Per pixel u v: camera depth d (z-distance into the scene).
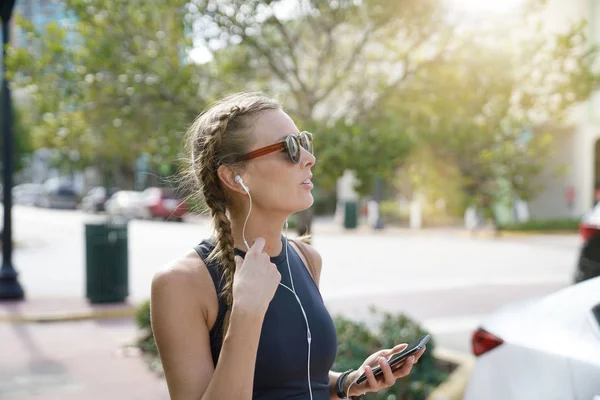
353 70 5.74
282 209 1.70
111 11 4.94
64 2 5.05
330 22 5.41
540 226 22.70
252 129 1.68
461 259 15.20
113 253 9.07
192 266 1.60
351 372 1.92
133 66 4.86
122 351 6.54
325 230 24.52
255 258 1.50
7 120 9.31
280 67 5.68
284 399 1.63
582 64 4.96
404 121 5.22
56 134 5.43
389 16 5.04
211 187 1.73
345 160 4.54
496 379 3.02
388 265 14.08
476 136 5.07
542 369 2.79
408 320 5.40
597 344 2.69
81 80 5.01
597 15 18.84
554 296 3.12
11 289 9.39
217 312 1.59
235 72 5.60
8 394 5.10
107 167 35.28
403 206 26.48
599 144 23.73
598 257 6.58
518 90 5.04
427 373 4.94
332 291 10.47
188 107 4.96
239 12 5.05
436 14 5.07
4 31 8.48
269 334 1.63
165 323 1.56
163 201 29.56
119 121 5.09
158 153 5.05
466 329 7.66
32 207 43.91
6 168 9.44
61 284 11.73
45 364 6.04
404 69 5.32
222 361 1.44
